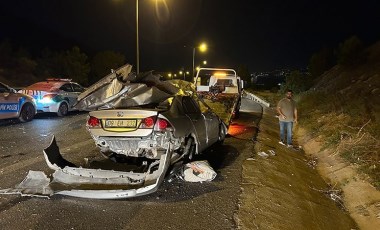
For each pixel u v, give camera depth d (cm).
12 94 1246
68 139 1012
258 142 1092
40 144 933
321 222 605
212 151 934
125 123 611
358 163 905
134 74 680
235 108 1526
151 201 561
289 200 649
